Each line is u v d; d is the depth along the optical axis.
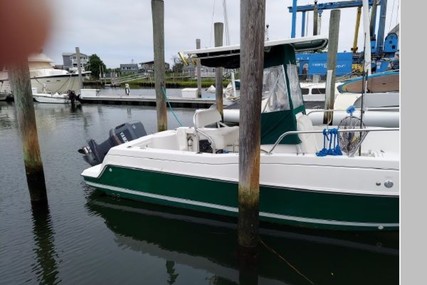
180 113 19.62
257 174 3.92
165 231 4.93
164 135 6.32
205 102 21.48
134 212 5.51
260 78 3.64
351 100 9.87
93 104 26.61
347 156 4.11
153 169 5.20
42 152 10.20
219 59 5.47
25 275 3.95
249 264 4.07
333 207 4.18
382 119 8.48
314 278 3.81
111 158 5.59
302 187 4.23
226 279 3.85
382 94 9.59
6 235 4.89
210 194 4.83
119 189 5.68
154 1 7.54
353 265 3.97
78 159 9.23
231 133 5.87
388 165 3.87
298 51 5.62
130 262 4.21
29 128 5.46
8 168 8.41
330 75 9.70
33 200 5.79
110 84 41.72
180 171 4.99
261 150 4.77
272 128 4.93
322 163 4.11
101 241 4.72
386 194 3.90
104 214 5.53
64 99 26.88
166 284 3.77
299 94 5.31
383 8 19.58
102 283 3.79
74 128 15.62
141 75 44.25
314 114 9.13
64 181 7.21
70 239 4.79
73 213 5.59
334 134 4.29
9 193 6.57
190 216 5.17
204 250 4.43
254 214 4.02
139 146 5.72
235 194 4.62
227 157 4.61
